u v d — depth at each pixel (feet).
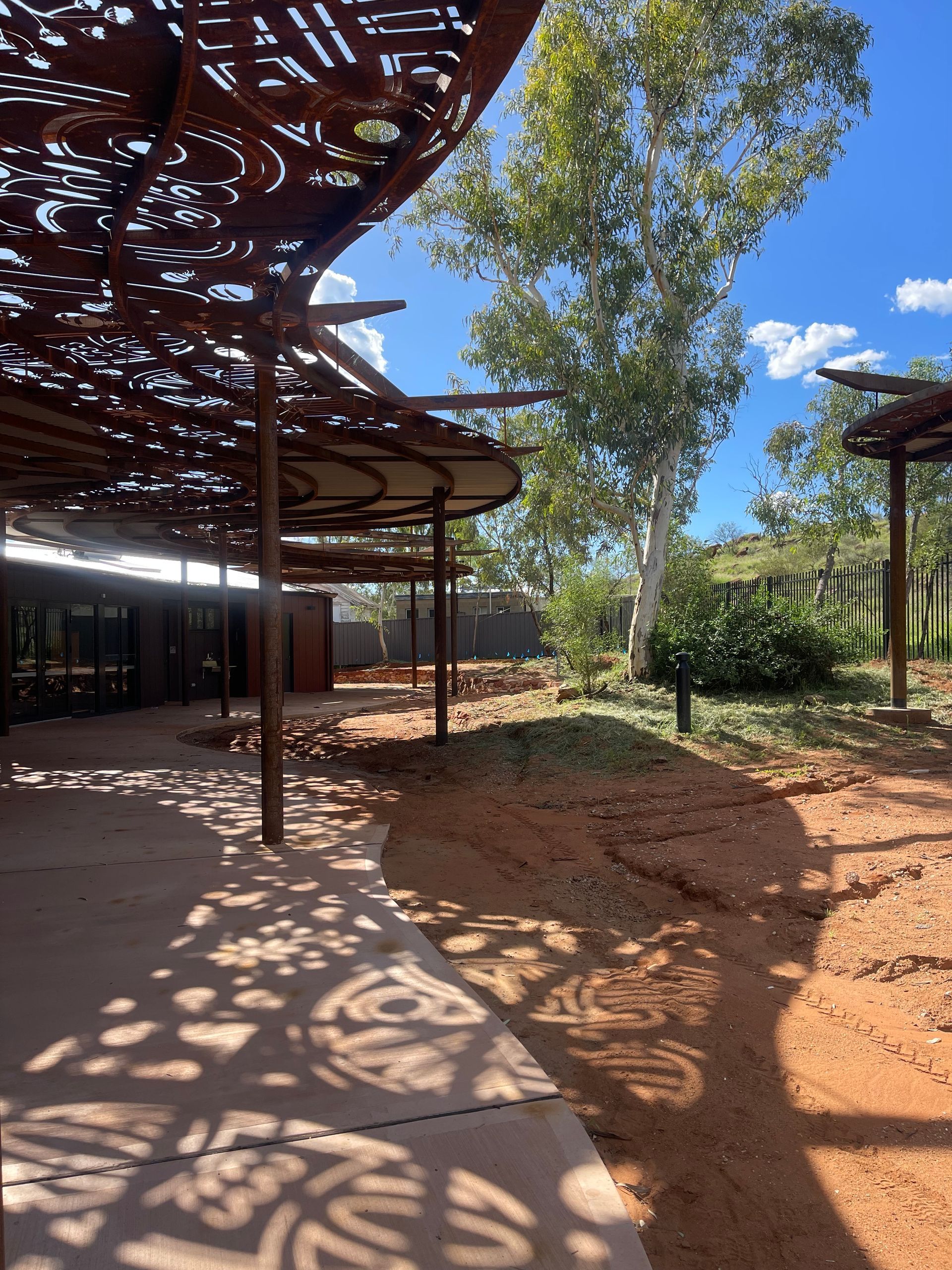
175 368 18.71
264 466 18.85
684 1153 8.46
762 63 46.09
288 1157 7.44
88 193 12.01
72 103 9.95
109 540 54.19
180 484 33.78
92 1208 6.74
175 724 48.47
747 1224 7.42
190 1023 10.12
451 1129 7.89
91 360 18.85
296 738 42.55
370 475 31.17
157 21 8.63
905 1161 8.32
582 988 12.39
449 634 112.06
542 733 34.47
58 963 12.06
